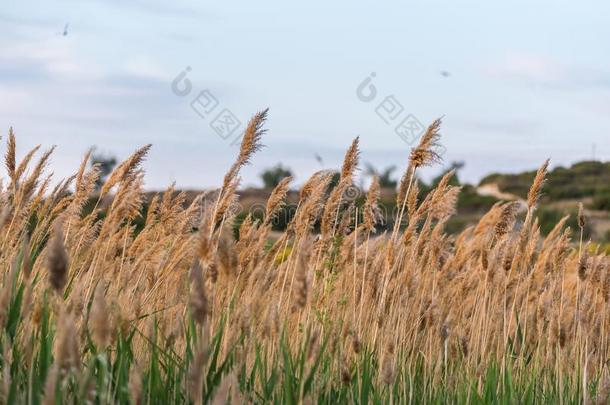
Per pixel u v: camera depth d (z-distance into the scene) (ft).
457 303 35.94
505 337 31.50
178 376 21.11
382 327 28.35
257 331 24.95
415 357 30.42
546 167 33.88
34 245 27.99
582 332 33.24
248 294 25.46
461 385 28.37
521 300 36.29
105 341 15.43
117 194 28.94
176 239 29.17
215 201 24.17
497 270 33.14
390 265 30.86
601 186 216.95
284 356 21.18
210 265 21.72
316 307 27.86
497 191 231.30
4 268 24.84
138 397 16.56
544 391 30.55
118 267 29.73
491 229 34.50
